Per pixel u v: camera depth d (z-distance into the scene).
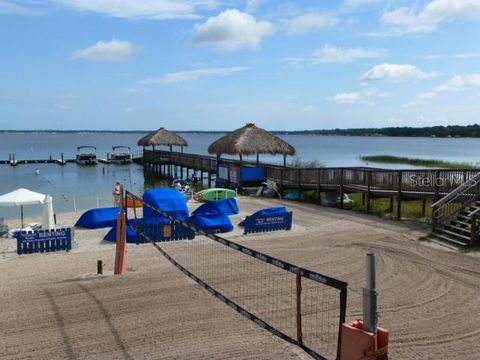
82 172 57.47
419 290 10.74
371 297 4.11
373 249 15.05
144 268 12.98
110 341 7.91
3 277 12.47
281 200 28.50
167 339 7.97
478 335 8.25
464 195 17.41
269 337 7.99
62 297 10.24
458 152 127.25
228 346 7.68
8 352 7.52
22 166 66.31
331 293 10.33
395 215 22.05
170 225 17.56
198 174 57.22
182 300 9.92
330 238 17.08
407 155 107.69
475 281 11.44
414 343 7.92
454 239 16.11
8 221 23.50
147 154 59.41
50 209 19.33
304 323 8.59
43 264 14.16
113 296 10.25
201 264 13.23
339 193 25.34
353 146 178.75
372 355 4.06
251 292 10.47
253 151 34.75
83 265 13.87
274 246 15.79
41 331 8.34
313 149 146.12
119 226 12.63
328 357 7.12
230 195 28.88
